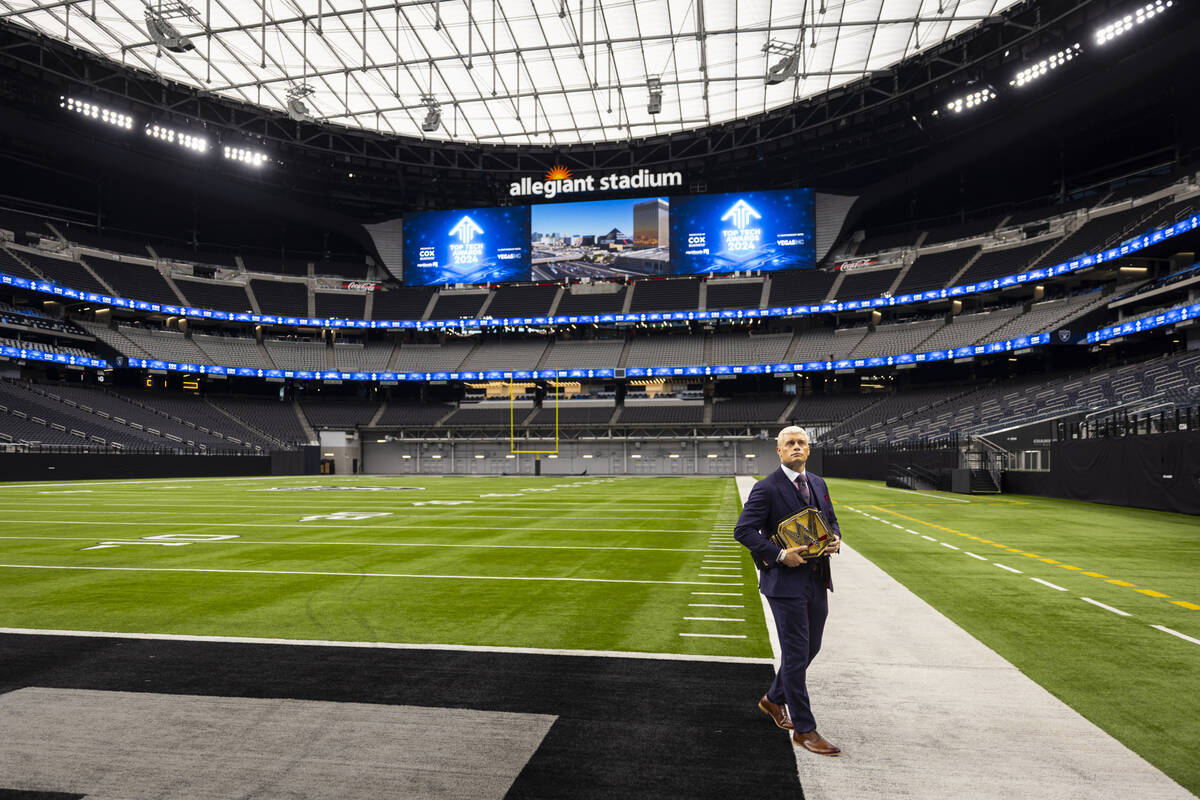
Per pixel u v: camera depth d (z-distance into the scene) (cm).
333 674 511
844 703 447
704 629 649
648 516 1833
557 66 4291
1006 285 4581
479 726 412
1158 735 398
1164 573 933
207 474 4725
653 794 329
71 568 990
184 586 859
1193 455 1709
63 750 379
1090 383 3588
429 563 1042
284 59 4162
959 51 4316
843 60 4256
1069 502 2262
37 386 4706
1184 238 3672
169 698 459
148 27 3488
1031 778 345
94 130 4972
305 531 1456
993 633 623
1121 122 4547
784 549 389
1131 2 3544
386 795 329
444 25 3859
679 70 4338
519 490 3191
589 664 537
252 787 337
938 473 2978
